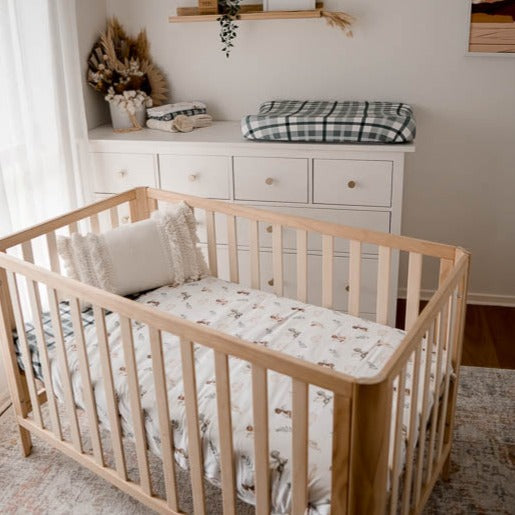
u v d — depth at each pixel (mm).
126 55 3379
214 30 3297
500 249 3439
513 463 2408
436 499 2264
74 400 2188
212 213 2652
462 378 2891
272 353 1511
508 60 3104
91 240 2438
